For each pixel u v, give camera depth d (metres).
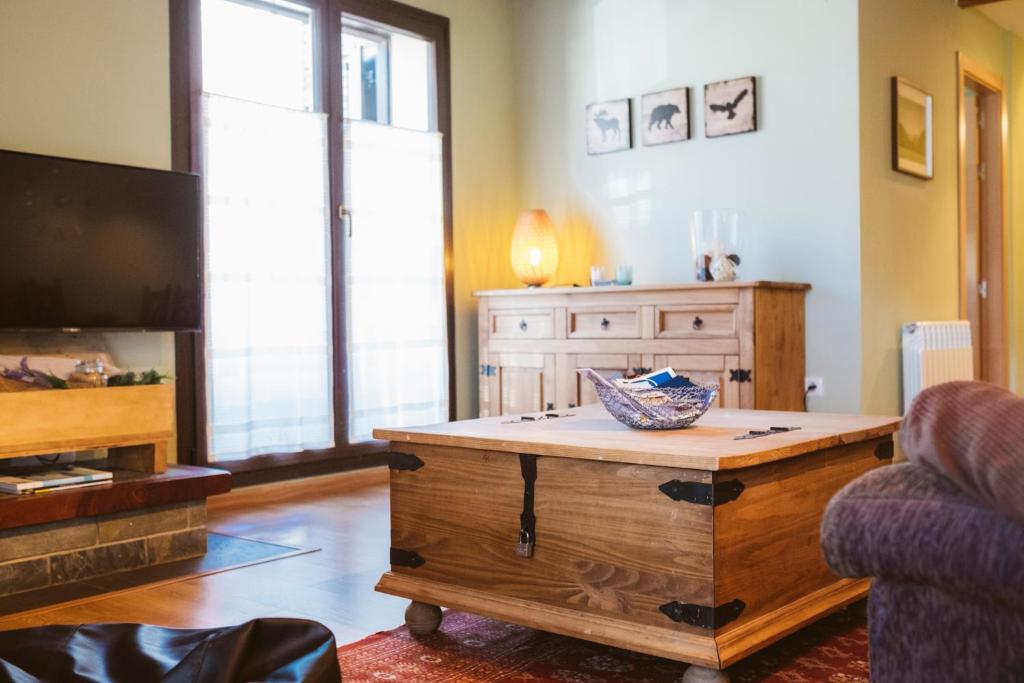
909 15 4.77
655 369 4.33
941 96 5.09
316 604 2.71
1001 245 5.92
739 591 1.97
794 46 4.48
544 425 2.49
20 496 2.91
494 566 2.26
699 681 1.90
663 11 4.91
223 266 4.14
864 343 4.34
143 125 3.92
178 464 3.72
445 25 5.17
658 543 1.97
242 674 1.53
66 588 2.94
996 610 1.02
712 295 4.14
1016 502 0.91
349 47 4.77
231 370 4.18
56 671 1.61
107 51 3.81
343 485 4.62
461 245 5.25
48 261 3.44
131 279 3.67
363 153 4.73
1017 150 6.08
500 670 2.14
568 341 4.67
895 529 1.04
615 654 2.25
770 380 4.13
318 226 4.50
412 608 2.41
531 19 5.49
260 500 4.30
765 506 2.05
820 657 2.18
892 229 4.58
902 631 1.10
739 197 4.66
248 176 4.23
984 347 6.01
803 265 4.46
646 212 5.00
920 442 1.06
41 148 3.62
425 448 2.39
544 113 5.45
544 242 5.09
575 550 2.11
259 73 4.35
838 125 4.36
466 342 5.28
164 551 3.24
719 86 4.69
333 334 4.60
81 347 3.68
